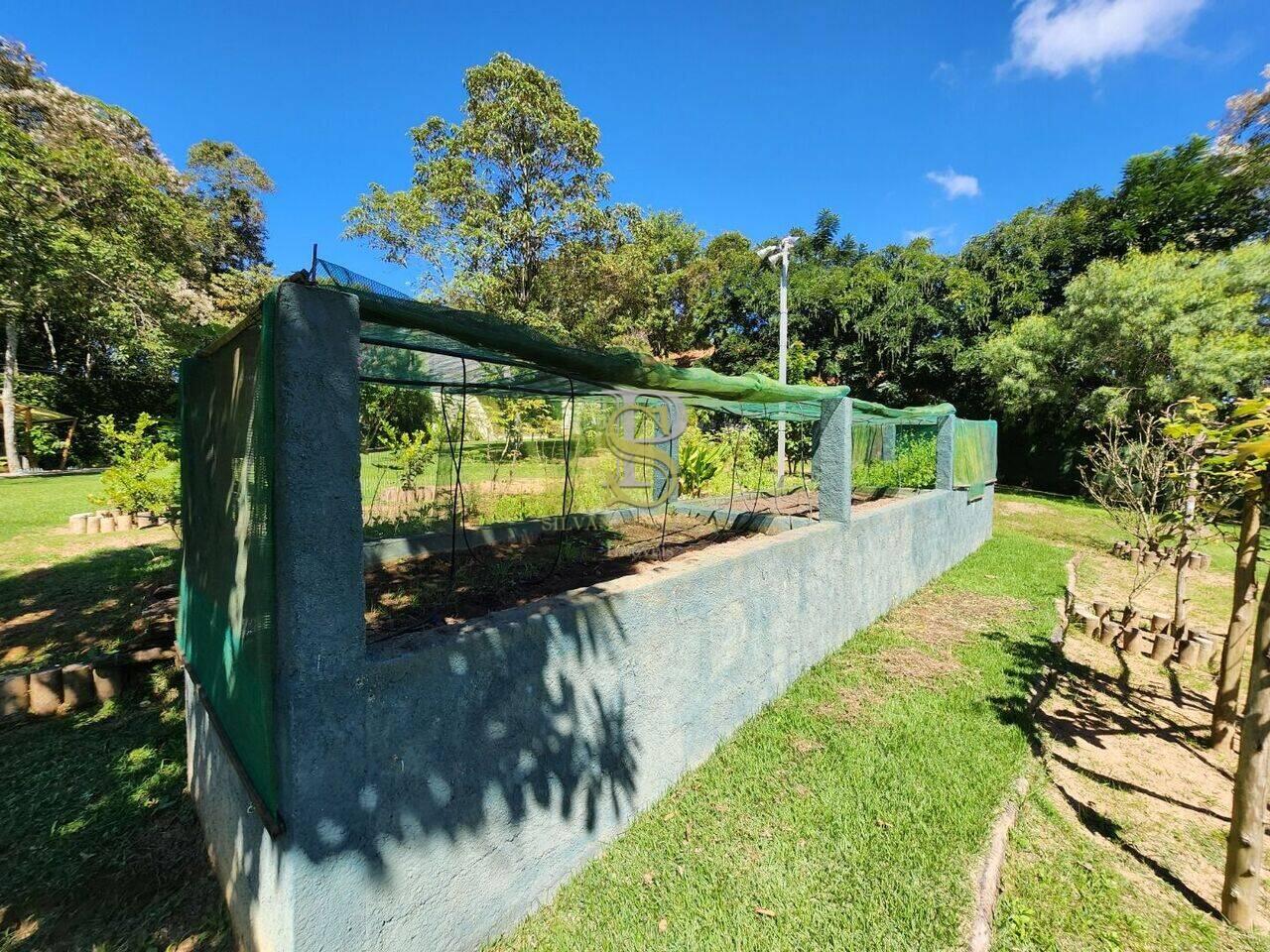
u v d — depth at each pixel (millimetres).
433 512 5758
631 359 2646
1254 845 2041
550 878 2152
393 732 1622
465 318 1872
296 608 1412
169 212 15227
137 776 2824
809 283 18969
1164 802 2826
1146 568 7625
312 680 1438
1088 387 14820
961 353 16828
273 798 1470
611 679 2400
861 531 4891
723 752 3100
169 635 3980
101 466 18609
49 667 3770
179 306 16219
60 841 2389
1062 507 13602
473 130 19062
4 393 15469
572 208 19984
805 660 4070
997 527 10977
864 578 4992
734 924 2021
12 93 14484
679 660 2801
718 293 21125
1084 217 15953
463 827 1833
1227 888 2105
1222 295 12070
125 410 19875
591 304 21000
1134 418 13234
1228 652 3295
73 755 3008
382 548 3961
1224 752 3305
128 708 3500
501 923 1977
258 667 1547
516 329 2055
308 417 1436
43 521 8930
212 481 2186
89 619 4734
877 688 3912
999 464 18000
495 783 1930
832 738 3260
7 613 4887
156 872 2232
